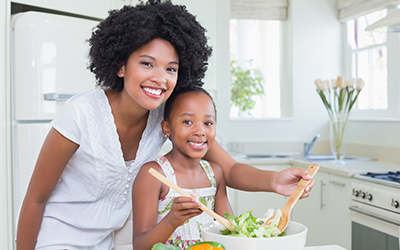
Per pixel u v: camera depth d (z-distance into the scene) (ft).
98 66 3.03
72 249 3.38
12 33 5.50
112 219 3.59
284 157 10.12
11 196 5.40
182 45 2.74
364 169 7.41
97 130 3.16
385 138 8.91
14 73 5.48
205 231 2.15
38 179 3.11
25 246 3.28
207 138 2.92
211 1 8.68
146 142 3.41
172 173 3.01
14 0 5.47
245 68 11.65
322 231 8.02
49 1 5.83
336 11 11.07
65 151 3.09
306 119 10.97
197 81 3.30
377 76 9.84
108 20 2.93
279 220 2.36
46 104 5.59
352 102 8.13
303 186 2.56
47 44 5.59
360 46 10.48
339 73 11.14
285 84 11.14
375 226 6.45
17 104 5.47
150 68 2.65
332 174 7.69
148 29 2.59
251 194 8.93
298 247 2.03
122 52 2.72
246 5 10.69
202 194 3.06
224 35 10.45
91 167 3.30
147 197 2.84
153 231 2.37
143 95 2.70
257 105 11.62
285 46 11.12
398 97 9.09
